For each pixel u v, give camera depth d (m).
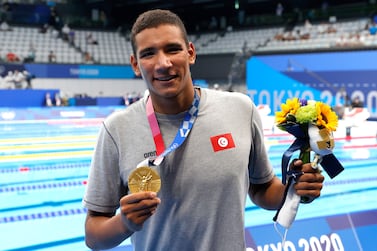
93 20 21.45
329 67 12.53
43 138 8.55
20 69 16.16
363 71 11.84
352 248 3.42
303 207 4.11
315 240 3.42
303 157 1.39
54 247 3.35
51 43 19.02
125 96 16.67
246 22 20.19
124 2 23.56
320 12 17.62
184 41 1.31
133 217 1.17
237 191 1.33
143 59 1.29
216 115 1.36
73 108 14.98
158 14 1.30
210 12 24.17
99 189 1.38
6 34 18.44
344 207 4.14
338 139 8.59
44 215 4.11
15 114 12.81
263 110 9.43
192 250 1.35
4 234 3.60
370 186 5.03
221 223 1.33
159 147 1.33
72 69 17.36
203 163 1.32
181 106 1.34
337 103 12.42
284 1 21.47
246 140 1.38
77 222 3.93
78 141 8.22
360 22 16.03
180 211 1.33
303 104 1.38
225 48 19.14
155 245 1.40
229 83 17.09
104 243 1.33
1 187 5.06
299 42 16.44
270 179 1.53
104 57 19.41
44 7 21.61
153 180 1.23
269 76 14.00
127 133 1.36
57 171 5.87
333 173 1.38
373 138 8.70
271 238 3.38
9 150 7.30
